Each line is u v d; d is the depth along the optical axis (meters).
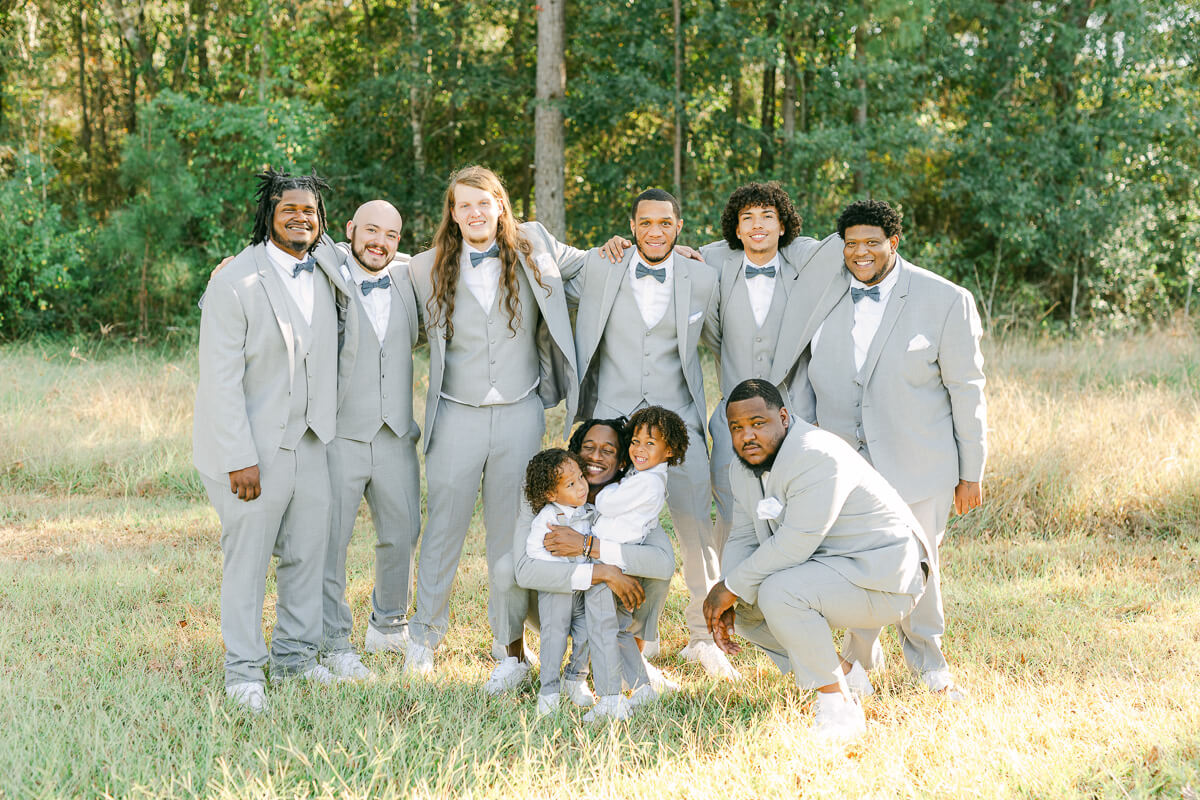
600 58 14.00
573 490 3.80
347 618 4.34
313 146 15.55
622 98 13.68
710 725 3.52
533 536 3.82
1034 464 6.68
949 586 5.23
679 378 4.37
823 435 3.51
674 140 14.36
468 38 16.00
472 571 5.67
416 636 4.32
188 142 16.11
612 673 3.69
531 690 4.02
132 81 17.45
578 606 3.87
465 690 3.89
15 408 9.08
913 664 3.92
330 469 4.14
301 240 3.81
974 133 14.61
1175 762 2.96
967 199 15.45
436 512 4.30
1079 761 3.04
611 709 3.63
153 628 4.59
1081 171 14.87
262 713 3.54
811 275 4.21
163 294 14.59
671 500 4.32
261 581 3.86
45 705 3.60
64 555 5.93
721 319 4.43
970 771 3.01
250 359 3.77
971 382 3.87
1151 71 15.25
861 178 14.27
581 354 4.40
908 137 13.63
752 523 3.74
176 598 5.11
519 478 4.30
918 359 3.87
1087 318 15.12
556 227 13.59
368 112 16.14
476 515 6.91
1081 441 6.97
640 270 4.27
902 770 3.07
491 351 4.23
